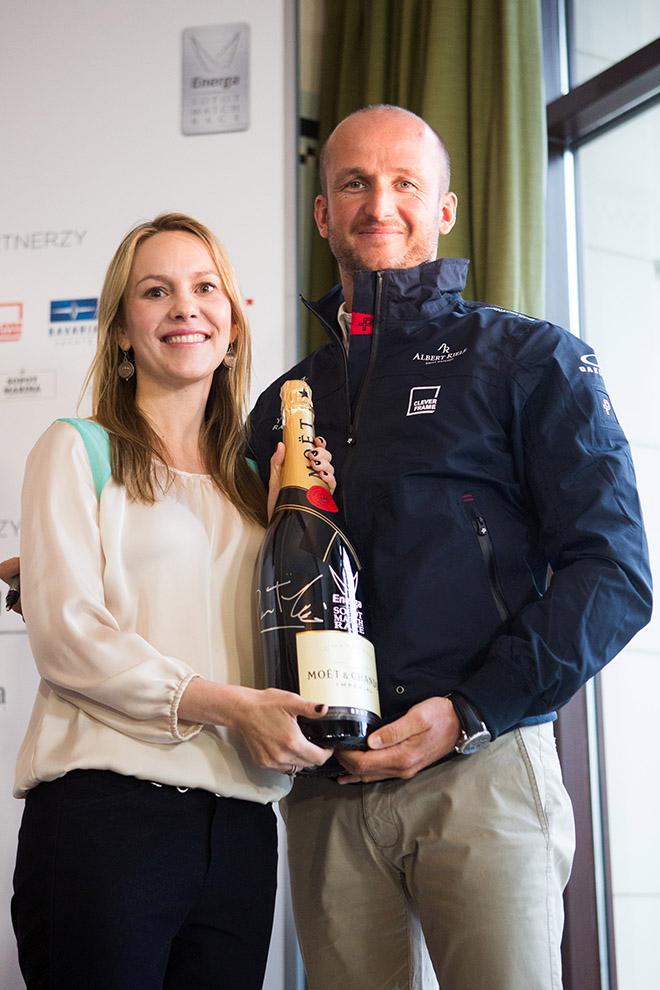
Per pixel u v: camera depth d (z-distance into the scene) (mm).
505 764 1622
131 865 1438
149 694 1459
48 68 2914
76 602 1505
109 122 2871
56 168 2859
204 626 1585
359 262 1902
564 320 3320
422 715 1513
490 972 1556
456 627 1629
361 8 3541
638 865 3018
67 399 2748
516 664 1546
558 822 1644
